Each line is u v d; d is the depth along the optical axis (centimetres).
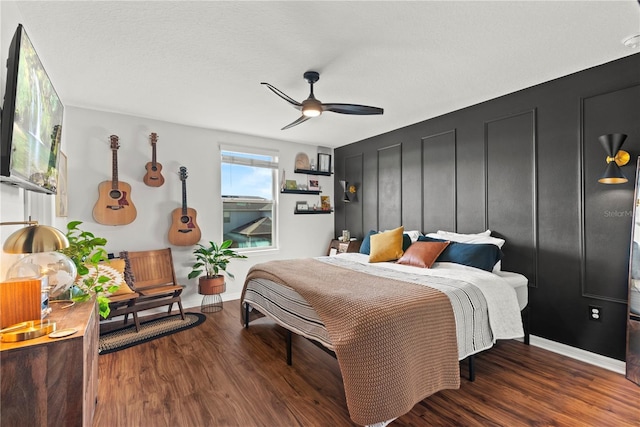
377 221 474
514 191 310
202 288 385
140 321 354
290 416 187
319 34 210
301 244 527
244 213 474
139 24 198
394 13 188
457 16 191
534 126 294
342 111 271
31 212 235
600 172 253
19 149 138
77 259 198
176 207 405
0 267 152
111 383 222
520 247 305
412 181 418
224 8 183
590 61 248
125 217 361
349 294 209
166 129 399
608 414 186
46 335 122
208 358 262
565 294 273
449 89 303
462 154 357
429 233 392
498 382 223
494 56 240
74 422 121
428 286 229
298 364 252
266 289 292
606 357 247
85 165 347
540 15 190
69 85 289
